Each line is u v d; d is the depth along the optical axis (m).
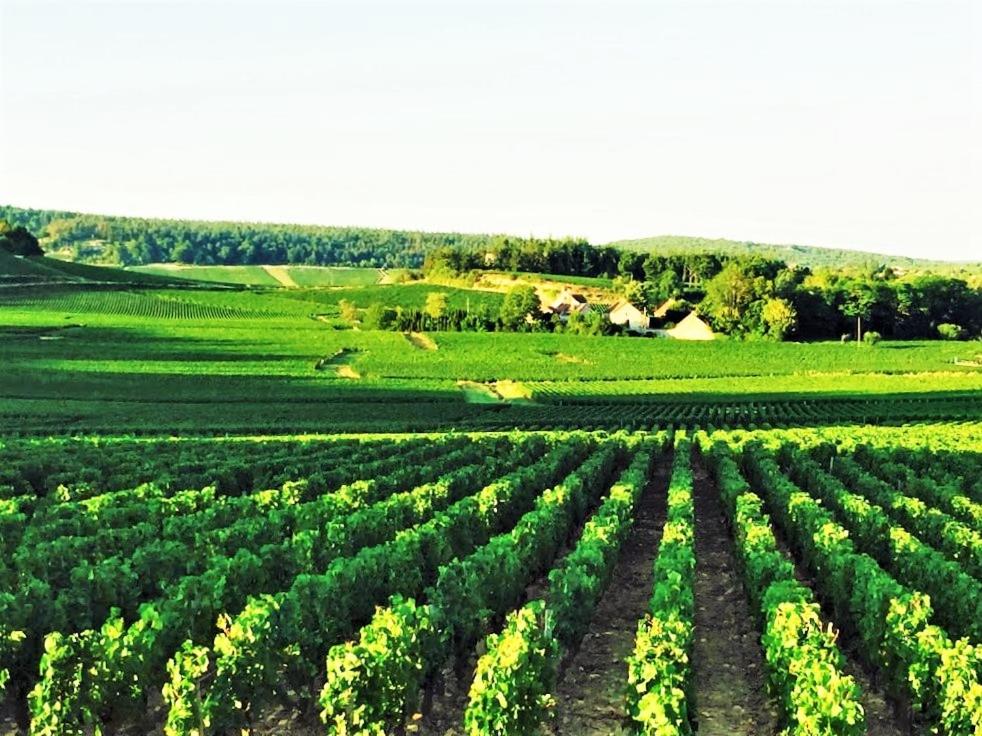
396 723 14.58
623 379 109.56
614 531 24.25
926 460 44.06
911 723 15.30
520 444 49.66
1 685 14.50
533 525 23.94
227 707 14.38
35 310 144.38
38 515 26.47
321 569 21.70
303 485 32.53
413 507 27.64
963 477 39.16
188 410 80.25
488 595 19.39
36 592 16.55
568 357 123.81
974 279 180.25
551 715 15.02
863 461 46.00
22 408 77.12
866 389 103.25
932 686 14.52
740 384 106.38
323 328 144.75
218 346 123.94
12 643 15.41
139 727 14.78
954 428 68.44
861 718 12.96
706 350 130.25
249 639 14.73
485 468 37.62
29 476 37.50
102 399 85.12
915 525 27.89
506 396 98.44
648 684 13.97
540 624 17.58
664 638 14.95
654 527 32.88
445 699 17.16
